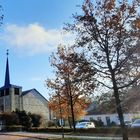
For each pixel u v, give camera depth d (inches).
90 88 810.2
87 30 806.5
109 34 783.7
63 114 1870.1
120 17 774.5
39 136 1352.1
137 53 767.7
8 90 2898.6
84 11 808.3
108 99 829.8
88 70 799.1
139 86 778.2
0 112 2472.9
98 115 2920.8
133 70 775.1
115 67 780.0
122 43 772.0
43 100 3056.1
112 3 783.7
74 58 815.7
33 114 2635.3
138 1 776.9
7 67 3036.4
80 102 1558.8
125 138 768.9
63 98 1600.6
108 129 1393.9
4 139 1285.7
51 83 1844.2
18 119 2421.3
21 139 1246.3
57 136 1323.8
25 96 2935.5
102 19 790.5
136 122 1266.0
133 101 789.2
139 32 762.2
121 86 784.3
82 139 1109.1
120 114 778.8
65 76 1446.9
